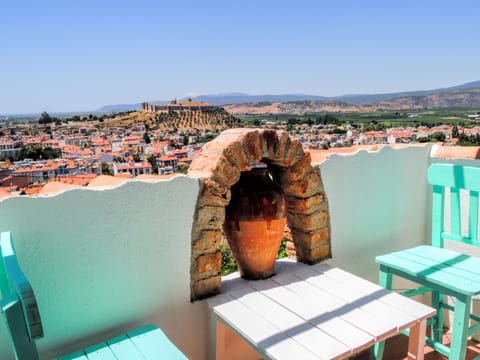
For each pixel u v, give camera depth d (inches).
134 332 78.9
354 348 71.2
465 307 89.1
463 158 135.0
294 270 111.0
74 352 73.4
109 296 84.1
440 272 96.8
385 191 134.3
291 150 105.3
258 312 86.0
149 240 88.3
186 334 96.1
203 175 95.7
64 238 77.4
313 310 85.9
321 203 116.0
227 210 102.2
